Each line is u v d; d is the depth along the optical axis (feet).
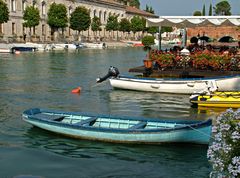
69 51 244.01
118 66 144.97
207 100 59.72
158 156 38.73
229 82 68.95
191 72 77.15
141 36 455.63
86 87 86.17
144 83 74.69
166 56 82.02
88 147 41.32
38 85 90.07
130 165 36.65
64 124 43.37
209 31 177.99
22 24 268.62
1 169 35.60
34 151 40.29
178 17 89.45
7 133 46.39
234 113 23.21
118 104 65.82
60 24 282.15
